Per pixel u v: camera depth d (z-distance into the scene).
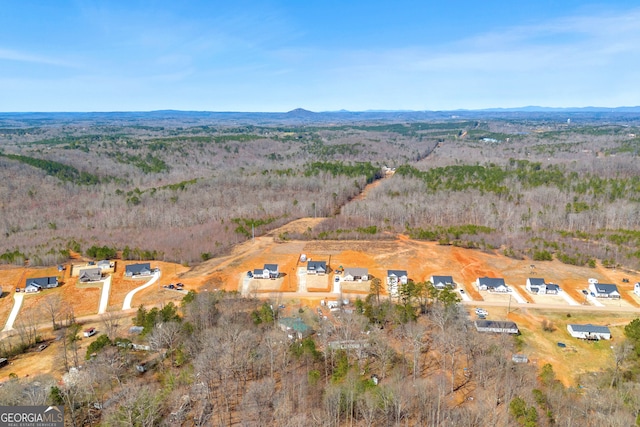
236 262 112.50
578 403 55.47
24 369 66.19
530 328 77.38
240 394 58.47
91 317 85.25
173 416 53.16
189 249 118.62
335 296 91.94
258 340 70.44
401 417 54.19
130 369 64.75
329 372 63.31
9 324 83.50
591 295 90.69
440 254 115.62
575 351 70.19
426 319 79.44
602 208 137.12
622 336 74.31
